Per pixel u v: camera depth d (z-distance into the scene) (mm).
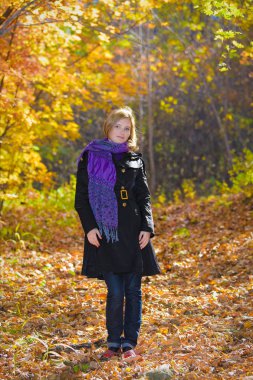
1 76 9969
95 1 11633
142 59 23125
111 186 5102
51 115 12883
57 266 9000
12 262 9266
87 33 13547
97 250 5121
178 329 5820
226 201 13352
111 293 5164
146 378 4598
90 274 5125
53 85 12383
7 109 10070
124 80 16703
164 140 26531
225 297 6895
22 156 12305
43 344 5250
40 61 11469
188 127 26641
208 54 22766
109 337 5176
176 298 7043
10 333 5840
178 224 12531
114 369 4832
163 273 8594
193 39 20266
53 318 6371
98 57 14922
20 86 11141
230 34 8438
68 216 13383
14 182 12531
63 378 4730
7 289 7578
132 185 5168
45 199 14984
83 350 5336
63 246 11125
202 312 6434
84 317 6371
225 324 5930
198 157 26172
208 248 9852
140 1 11297
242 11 8484
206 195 24312
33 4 8469
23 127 11648
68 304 6902
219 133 26344
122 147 5219
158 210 14469
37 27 9992
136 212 5141
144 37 23094
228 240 10195
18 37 10492
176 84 26797
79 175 5227
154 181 23000
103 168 5133
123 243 5070
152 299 7004
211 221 12195
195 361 4887
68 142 25609
